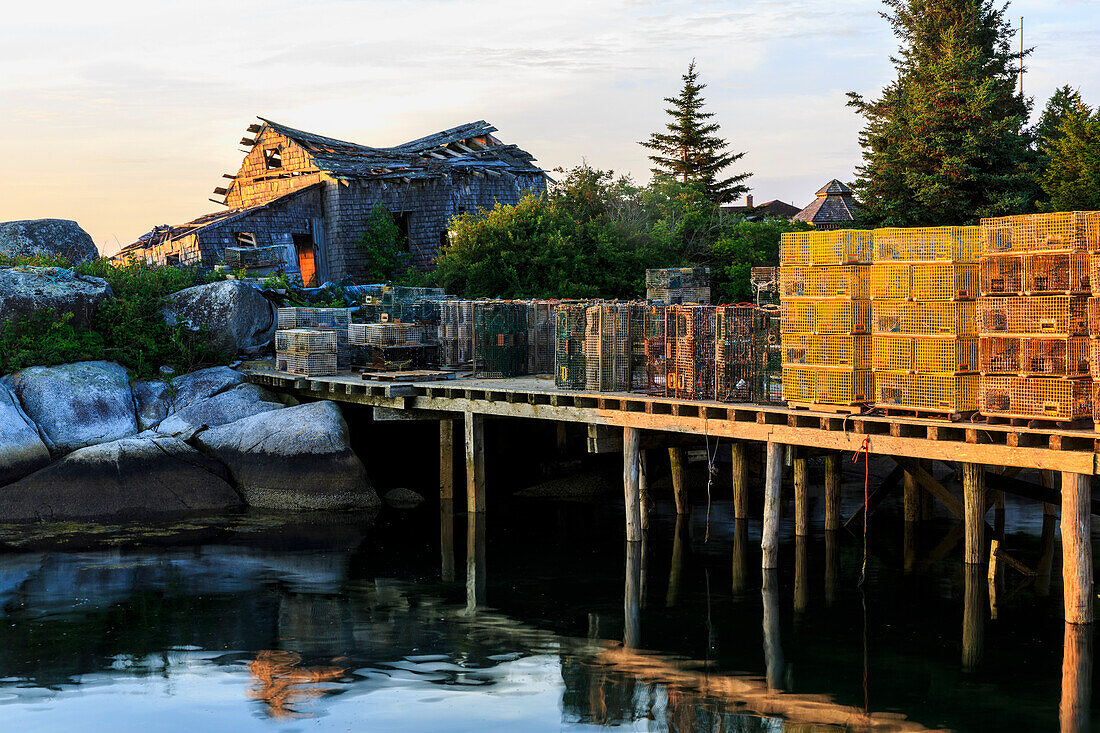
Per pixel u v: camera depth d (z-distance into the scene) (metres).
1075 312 13.77
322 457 24.23
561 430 27.73
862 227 40.59
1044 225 13.94
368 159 44.09
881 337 16.00
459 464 27.91
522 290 33.72
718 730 11.32
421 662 13.61
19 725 11.65
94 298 28.64
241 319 29.94
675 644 14.27
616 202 37.91
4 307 27.23
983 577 17.03
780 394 18.00
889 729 11.29
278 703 12.23
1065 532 14.06
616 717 11.72
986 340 14.64
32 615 15.76
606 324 20.47
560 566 18.75
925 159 39.31
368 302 31.03
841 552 19.33
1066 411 13.80
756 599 16.47
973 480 16.72
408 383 23.89
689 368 18.89
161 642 14.46
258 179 45.97
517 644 14.35
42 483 23.05
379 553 19.81
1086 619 14.16
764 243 37.16
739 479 20.91
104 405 25.83
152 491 23.48
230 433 25.20
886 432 16.09
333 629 15.05
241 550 20.11
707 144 67.44
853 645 14.11
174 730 11.50
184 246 38.78
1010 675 12.82
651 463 26.25
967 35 51.53
